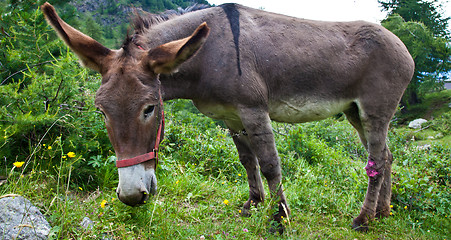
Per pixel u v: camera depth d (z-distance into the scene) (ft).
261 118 9.57
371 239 10.23
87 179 10.91
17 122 9.89
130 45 7.58
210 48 9.44
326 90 10.74
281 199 9.95
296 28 10.68
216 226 9.18
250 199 11.45
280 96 10.34
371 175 11.21
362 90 11.04
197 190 11.98
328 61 10.57
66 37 7.18
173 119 19.63
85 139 11.21
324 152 19.11
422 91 83.87
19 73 12.31
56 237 6.97
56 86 10.97
